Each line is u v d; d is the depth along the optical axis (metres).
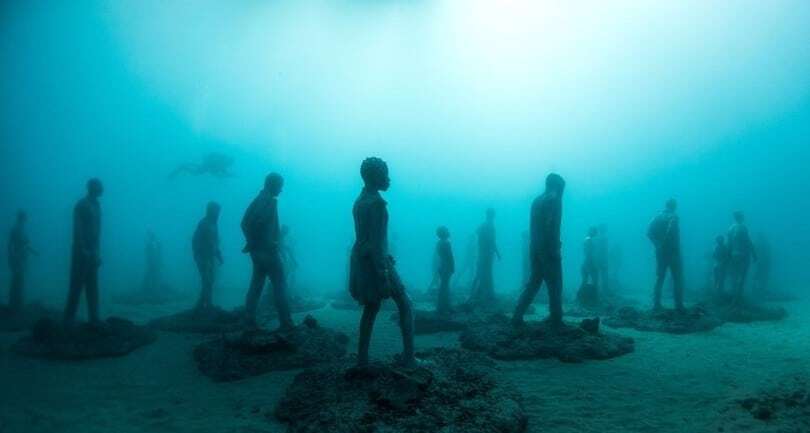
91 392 7.09
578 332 9.81
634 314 12.95
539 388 7.45
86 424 5.90
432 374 6.66
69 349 8.70
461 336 10.90
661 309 13.22
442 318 12.21
